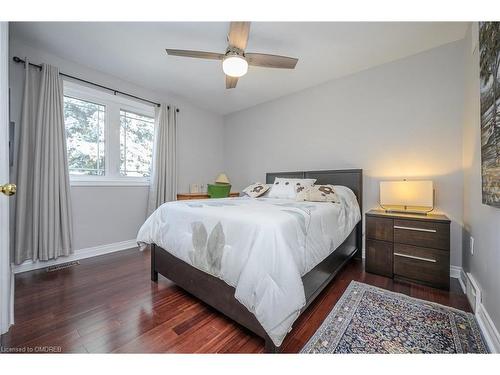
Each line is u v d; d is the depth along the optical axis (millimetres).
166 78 2971
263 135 3877
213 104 3953
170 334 1304
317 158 3189
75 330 1331
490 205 1256
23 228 2168
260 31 2002
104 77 2812
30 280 2012
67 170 2443
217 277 1418
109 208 2895
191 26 1942
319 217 1687
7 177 1156
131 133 3227
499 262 1169
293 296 1109
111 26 1947
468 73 1926
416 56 2381
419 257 1956
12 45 2135
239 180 4270
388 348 1173
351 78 2846
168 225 1851
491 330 1213
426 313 1496
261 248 1184
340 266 2096
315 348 1176
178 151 3686
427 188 2145
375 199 2664
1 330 1190
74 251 2580
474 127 1724
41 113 2244
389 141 2562
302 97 3342
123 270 2281
